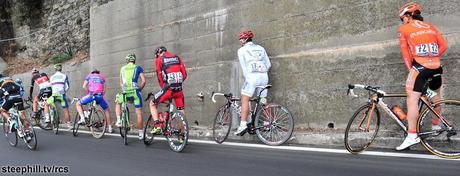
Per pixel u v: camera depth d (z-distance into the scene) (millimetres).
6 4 18547
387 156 5527
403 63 6246
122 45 11328
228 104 7383
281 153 6176
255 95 7438
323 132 7047
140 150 7133
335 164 5277
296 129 7551
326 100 7156
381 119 6391
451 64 5848
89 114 9414
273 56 7898
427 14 6035
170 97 7242
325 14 7156
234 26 8500
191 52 9445
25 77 15828
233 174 5039
